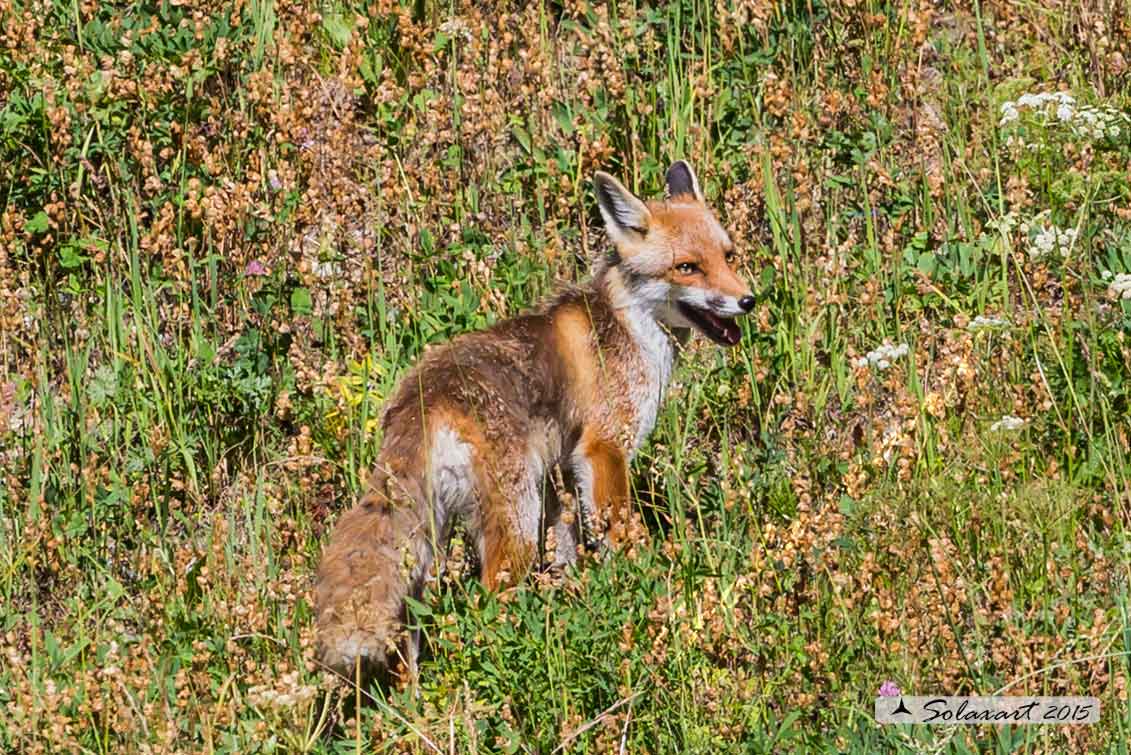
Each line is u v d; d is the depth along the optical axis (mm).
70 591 11328
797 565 10961
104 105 14422
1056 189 14086
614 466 12219
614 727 9492
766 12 15961
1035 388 12570
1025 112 14484
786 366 13305
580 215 14703
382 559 10266
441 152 15016
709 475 12945
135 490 11875
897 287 13789
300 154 14578
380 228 14008
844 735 9508
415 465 10734
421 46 15289
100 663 10109
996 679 9859
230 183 13828
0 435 12117
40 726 9430
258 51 15453
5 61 14547
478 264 13469
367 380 12625
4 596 11188
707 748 9594
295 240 14172
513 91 15781
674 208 12469
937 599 10250
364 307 13812
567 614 9961
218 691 9812
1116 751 9477
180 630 10281
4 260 13242
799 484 11727
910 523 10828
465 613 10305
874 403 13094
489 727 9742
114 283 13641
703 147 15094
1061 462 12195
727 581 11195
